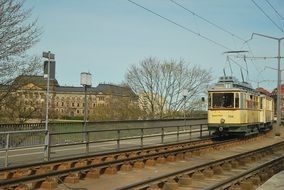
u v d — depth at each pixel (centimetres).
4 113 3005
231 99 3562
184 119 4638
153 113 7088
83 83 2555
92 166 1742
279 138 4519
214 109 3609
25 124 2250
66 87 9662
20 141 1959
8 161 1786
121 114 6631
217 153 2781
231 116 3553
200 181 1659
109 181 1602
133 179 1664
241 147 3303
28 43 3631
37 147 1945
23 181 1385
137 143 3033
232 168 2077
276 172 2022
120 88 6975
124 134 3212
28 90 3117
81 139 2564
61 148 2392
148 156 2158
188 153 2480
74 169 1634
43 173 1502
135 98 6994
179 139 3528
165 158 2217
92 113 6681
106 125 2925
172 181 1505
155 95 7181
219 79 3681
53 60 2011
